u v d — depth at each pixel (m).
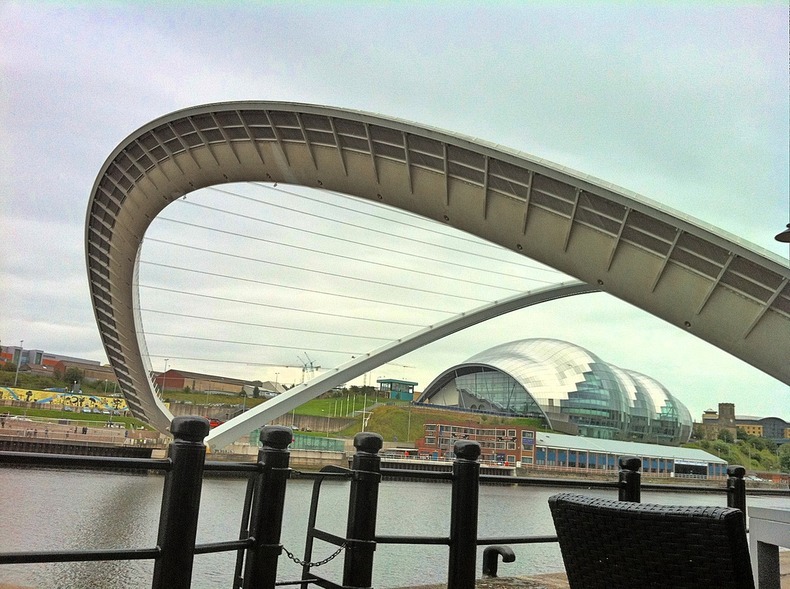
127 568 24.31
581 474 117.94
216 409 134.62
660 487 8.67
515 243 33.25
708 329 28.30
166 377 178.00
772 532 4.92
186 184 49.28
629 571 3.17
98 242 58.78
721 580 2.86
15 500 39.25
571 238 31.06
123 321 63.69
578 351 157.88
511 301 71.56
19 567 23.97
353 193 39.75
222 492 49.88
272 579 4.79
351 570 5.31
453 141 32.75
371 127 36.00
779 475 139.25
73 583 21.72
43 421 105.44
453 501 6.12
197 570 23.11
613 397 153.75
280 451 4.90
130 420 127.25
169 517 4.15
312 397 70.69
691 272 28.11
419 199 36.09
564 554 3.56
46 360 179.50
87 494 44.97
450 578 6.01
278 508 4.86
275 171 43.06
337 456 89.69
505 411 156.25
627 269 29.78
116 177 52.75
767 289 26.23
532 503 54.78
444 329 72.50
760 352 27.05
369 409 143.00
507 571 23.88
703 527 2.84
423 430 133.25
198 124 44.62
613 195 28.56
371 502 5.43
